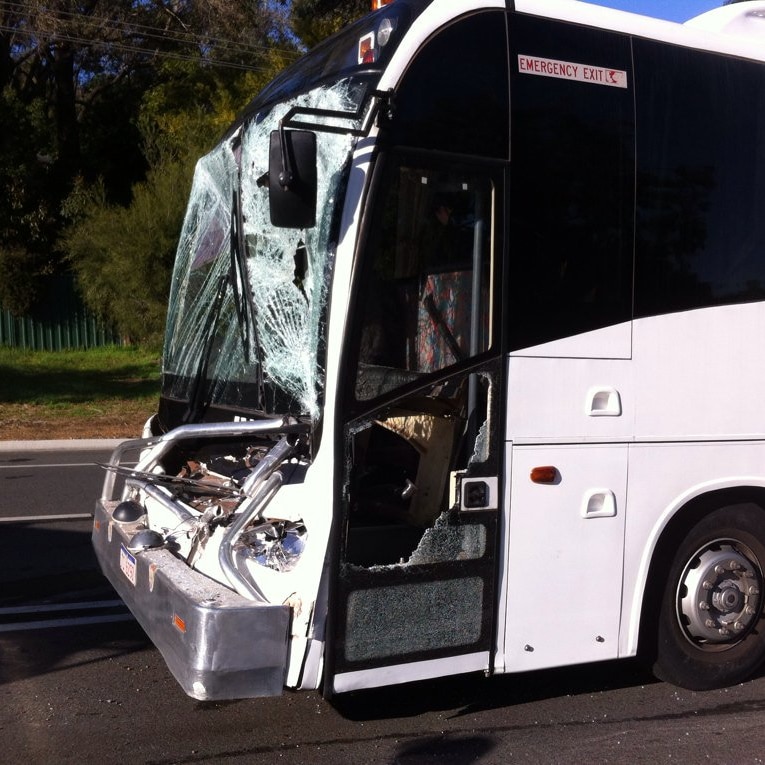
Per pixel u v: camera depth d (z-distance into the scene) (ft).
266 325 15.20
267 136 15.80
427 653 13.94
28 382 71.92
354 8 90.89
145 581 14.58
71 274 94.58
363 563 13.74
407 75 13.70
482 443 14.28
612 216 15.29
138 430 54.49
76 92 113.09
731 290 16.34
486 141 14.25
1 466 42.45
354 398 13.29
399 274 13.65
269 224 15.30
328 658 13.10
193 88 99.14
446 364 14.01
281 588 13.39
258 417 15.37
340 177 13.66
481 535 14.33
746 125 16.74
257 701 16.62
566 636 15.07
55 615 21.02
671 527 16.35
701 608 16.62
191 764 14.24
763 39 17.87
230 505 15.14
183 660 12.85
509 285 14.42
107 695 16.80
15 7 86.89
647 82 15.84
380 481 14.02
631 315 15.39
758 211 16.66
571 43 15.16
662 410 15.70
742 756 14.74
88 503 33.27
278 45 94.07
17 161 96.73
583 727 15.74
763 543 17.25
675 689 17.52
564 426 14.85
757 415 16.58
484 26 14.40
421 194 13.80
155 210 81.00
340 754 14.60
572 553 15.02
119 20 91.04
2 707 16.26
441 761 14.40
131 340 93.09
